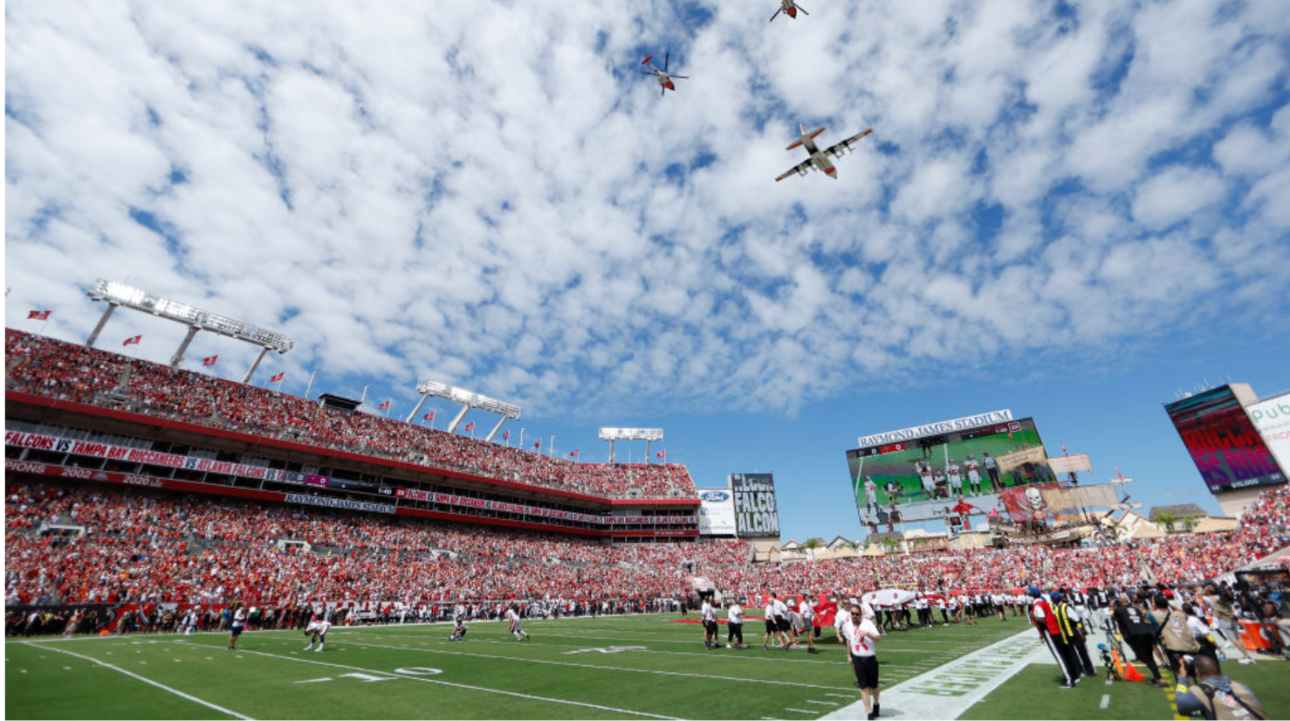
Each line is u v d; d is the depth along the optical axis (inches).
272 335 2500.0
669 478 3833.7
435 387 3203.7
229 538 1801.2
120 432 1859.0
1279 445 2105.1
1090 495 2637.8
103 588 1322.6
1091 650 768.9
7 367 1722.4
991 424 2974.9
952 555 2561.5
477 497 2878.9
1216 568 1809.8
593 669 736.3
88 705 494.0
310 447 2237.9
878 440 3284.9
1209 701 279.3
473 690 600.4
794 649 899.4
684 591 2642.7
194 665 754.2
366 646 1026.1
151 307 2190.0
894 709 475.5
